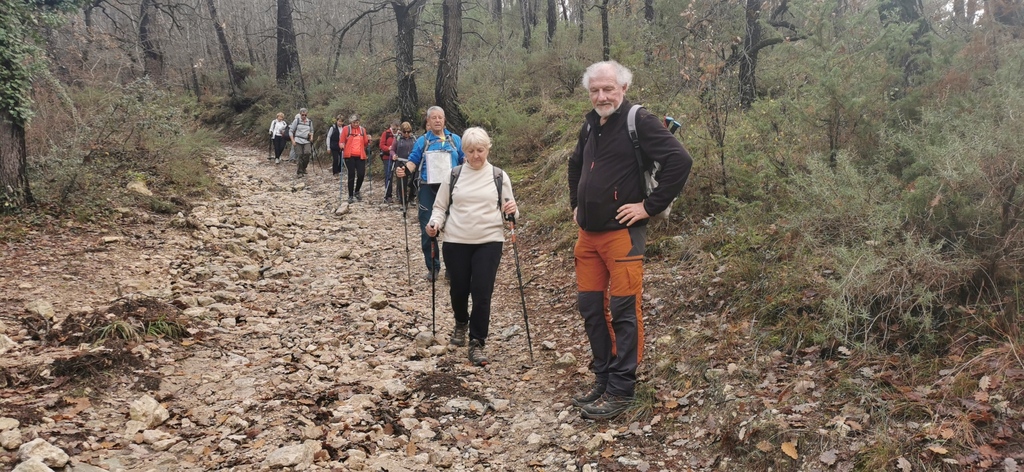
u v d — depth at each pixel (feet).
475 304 16.38
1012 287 11.83
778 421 10.68
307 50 107.86
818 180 15.28
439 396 14.53
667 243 20.77
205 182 40.32
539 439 12.53
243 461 11.54
